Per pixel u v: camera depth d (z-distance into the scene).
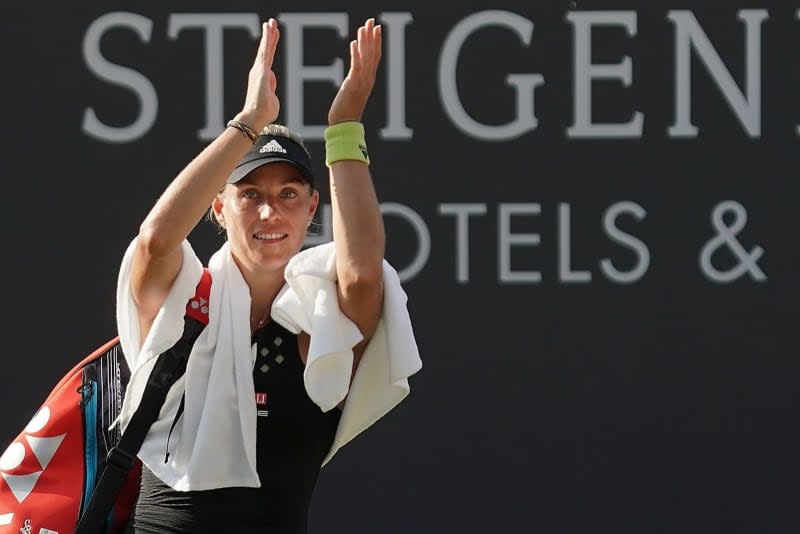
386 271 10.15
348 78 10.08
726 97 19.44
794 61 19.42
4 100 19.58
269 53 9.95
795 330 19.38
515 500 19.44
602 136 19.47
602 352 19.45
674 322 19.44
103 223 19.62
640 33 19.47
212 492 9.84
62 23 19.58
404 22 19.53
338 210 9.88
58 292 19.58
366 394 10.33
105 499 9.92
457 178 19.52
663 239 19.45
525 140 19.52
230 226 10.23
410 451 19.48
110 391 10.61
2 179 19.58
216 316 10.12
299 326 10.02
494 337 19.52
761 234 19.42
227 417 9.90
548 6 19.52
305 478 10.10
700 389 19.39
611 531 19.38
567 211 19.48
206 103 19.59
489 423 19.45
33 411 19.50
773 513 19.33
